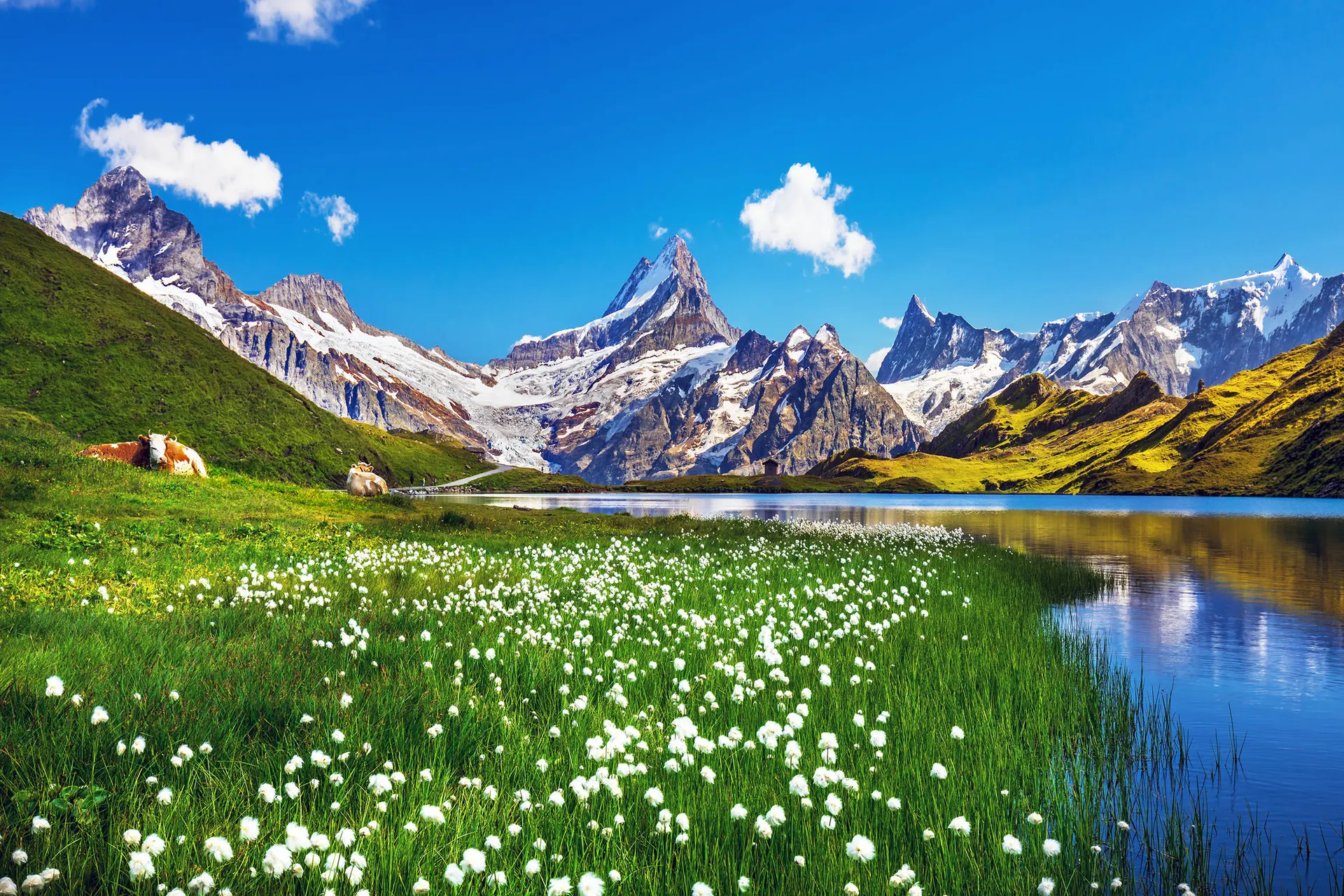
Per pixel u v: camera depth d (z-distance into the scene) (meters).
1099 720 11.52
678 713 9.23
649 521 52.19
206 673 9.75
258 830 4.75
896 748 8.92
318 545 26.17
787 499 195.88
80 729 7.27
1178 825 8.04
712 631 13.80
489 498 161.12
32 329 118.94
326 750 7.44
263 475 125.94
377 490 82.88
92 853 5.30
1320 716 12.76
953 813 7.35
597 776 6.22
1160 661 16.81
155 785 6.43
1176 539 52.34
